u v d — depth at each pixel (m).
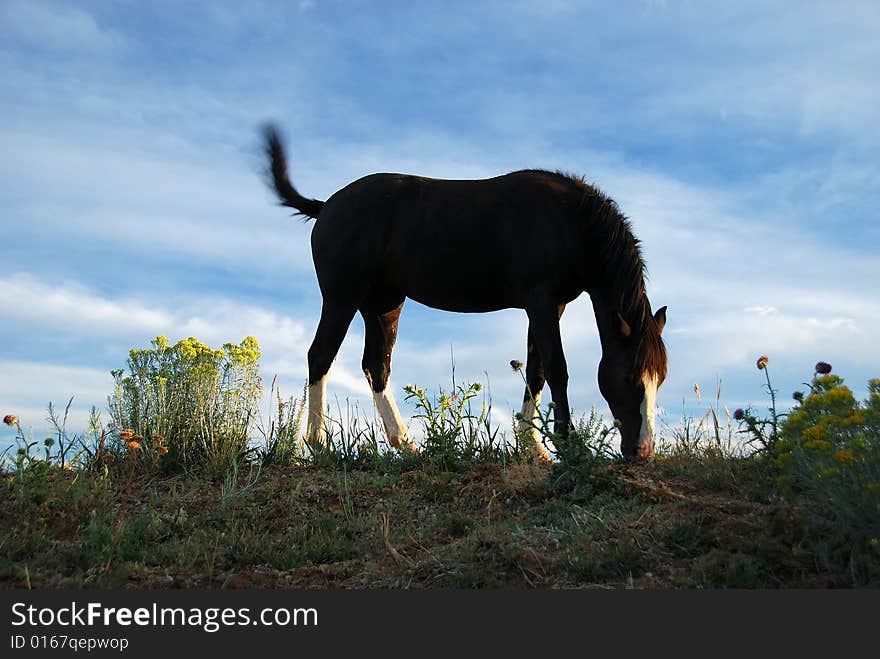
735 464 4.95
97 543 4.22
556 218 6.21
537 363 6.48
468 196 6.57
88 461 6.00
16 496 4.88
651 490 4.46
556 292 6.28
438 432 5.86
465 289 6.63
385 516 4.45
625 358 5.81
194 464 6.23
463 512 4.69
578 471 4.68
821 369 4.31
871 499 3.20
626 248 6.00
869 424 3.28
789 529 3.52
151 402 6.56
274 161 7.77
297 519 4.85
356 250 6.88
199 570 4.03
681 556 3.56
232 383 6.73
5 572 3.82
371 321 7.40
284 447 6.43
